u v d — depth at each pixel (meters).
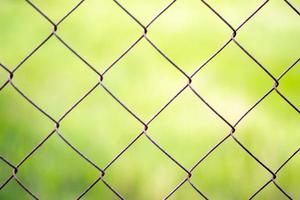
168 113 4.91
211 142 4.60
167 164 4.36
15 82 5.11
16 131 4.58
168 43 5.88
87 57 5.58
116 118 4.84
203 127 4.76
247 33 6.09
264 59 5.70
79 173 4.25
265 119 4.83
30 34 5.84
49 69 5.36
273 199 4.09
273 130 4.70
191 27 6.14
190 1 6.51
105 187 4.14
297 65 5.62
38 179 4.15
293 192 4.13
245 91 5.22
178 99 5.07
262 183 4.18
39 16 6.11
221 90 5.21
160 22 6.18
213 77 5.39
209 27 6.16
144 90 5.19
